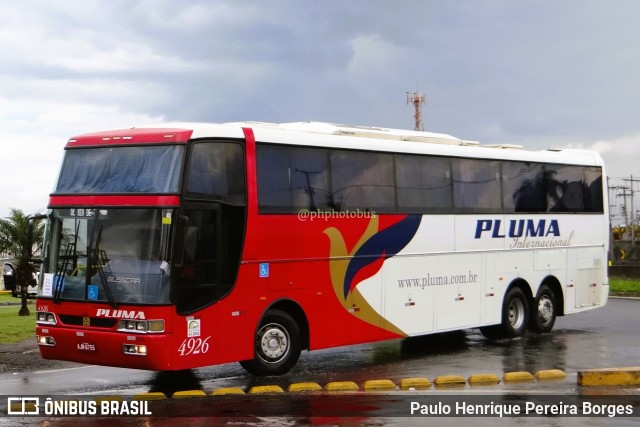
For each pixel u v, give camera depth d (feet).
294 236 47.57
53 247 44.16
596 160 73.36
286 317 47.37
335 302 50.01
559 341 63.72
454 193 59.00
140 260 41.32
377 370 50.06
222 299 43.47
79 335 42.29
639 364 51.93
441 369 50.31
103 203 42.88
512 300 64.64
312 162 49.11
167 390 43.60
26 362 54.49
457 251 59.00
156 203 41.57
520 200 65.05
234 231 44.34
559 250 68.90
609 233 74.54
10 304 130.52
